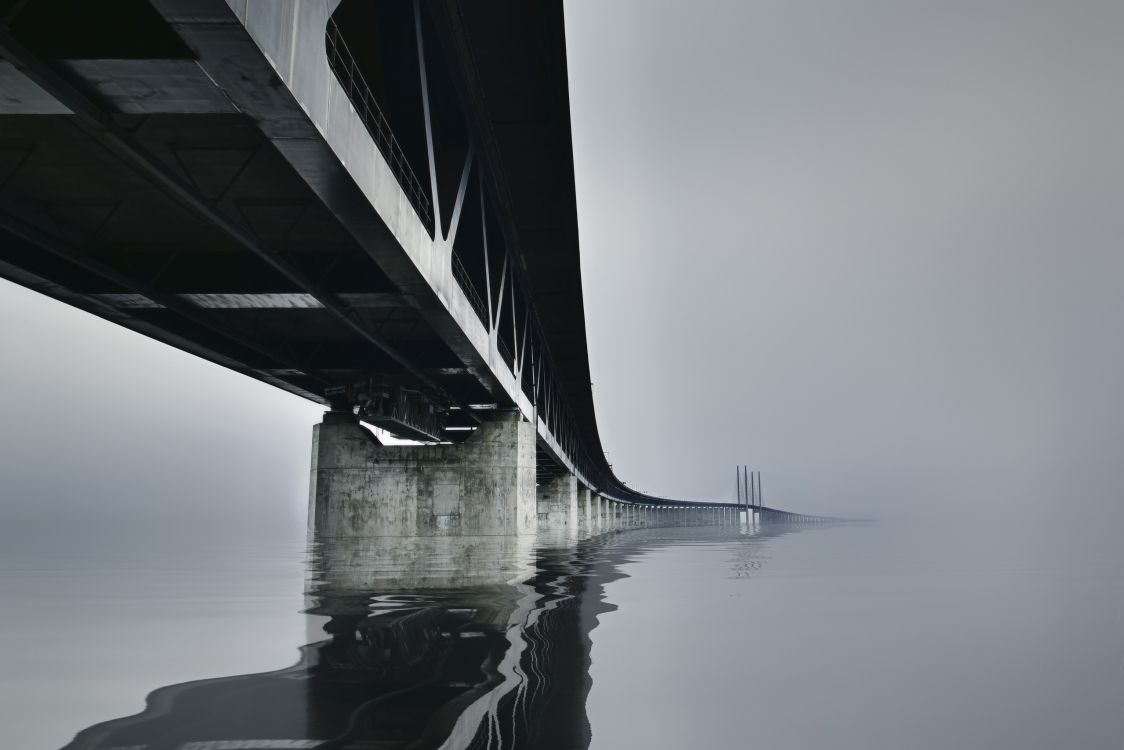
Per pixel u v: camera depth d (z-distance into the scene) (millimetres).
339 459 31688
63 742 7531
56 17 8219
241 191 16609
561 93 21281
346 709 8828
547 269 34094
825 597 25047
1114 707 10406
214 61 8242
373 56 19016
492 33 19078
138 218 17734
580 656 12891
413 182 20984
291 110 9383
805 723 9211
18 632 14594
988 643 16031
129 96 9078
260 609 18219
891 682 11797
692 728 8719
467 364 25781
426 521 31406
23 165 15195
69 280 19859
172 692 9641
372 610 18094
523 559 32562
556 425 54875
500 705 9227
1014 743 8633
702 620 18500
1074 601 25312
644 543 79750
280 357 27344
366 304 20203
